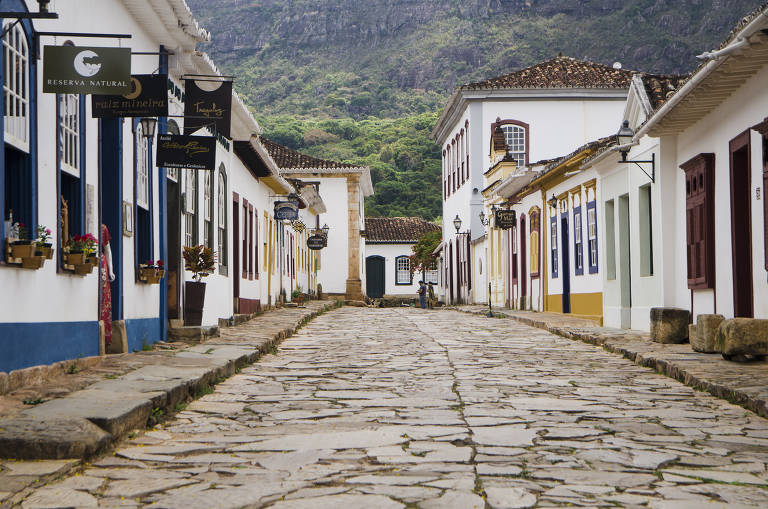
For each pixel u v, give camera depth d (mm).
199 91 12398
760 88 12062
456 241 45719
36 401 7273
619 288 19172
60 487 5270
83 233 10250
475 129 40281
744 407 8453
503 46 137500
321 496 4992
